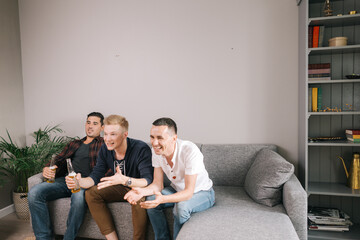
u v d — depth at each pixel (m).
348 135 2.25
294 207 1.73
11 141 2.73
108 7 2.87
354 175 2.19
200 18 2.65
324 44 2.36
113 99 2.93
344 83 2.35
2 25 2.88
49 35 3.05
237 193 2.22
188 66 2.71
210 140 2.71
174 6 2.71
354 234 2.13
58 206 2.14
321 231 2.19
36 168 2.73
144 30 2.79
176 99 2.76
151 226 1.96
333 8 2.34
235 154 2.47
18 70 3.10
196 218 1.68
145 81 2.83
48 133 3.12
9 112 2.95
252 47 2.56
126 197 1.55
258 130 2.59
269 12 2.50
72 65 3.01
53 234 2.17
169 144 1.68
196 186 1.84
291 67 2.48
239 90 2.61
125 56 2.86
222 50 2.62
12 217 2.76
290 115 2.51
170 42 2.74
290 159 2.53
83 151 2.46
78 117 3.04
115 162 2.09
